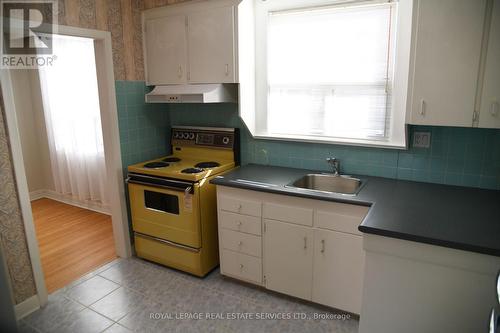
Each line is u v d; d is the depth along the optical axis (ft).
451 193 7.13
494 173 7.23
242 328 7.46
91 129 13.51
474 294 5.04
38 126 15.89
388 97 7.98
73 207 15.21
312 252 7.64
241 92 8.94
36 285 8.18
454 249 4.94
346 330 7.36
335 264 7.44
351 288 7.40
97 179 14.23
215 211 9.49
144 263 10.28
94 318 7.86
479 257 4.84
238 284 9.11
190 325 7.57
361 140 8.48
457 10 6.05
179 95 8.92
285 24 8.82
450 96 6.41
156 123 10.96
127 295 8.68
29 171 16.01
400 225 5.47
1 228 7.45
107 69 9.21
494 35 5.87
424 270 5.27
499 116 6.10
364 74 8.14
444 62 6.33
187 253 9.32
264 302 8.34
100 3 8.79
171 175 8.98
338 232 7.23
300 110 9.18
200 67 9.27
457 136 7.43
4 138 7.33
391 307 5.66
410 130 7.84
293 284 8.09
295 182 8.38
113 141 9.68
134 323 7.66
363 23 7.88
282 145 9.61
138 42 9.99
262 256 8.35
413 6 6.36
